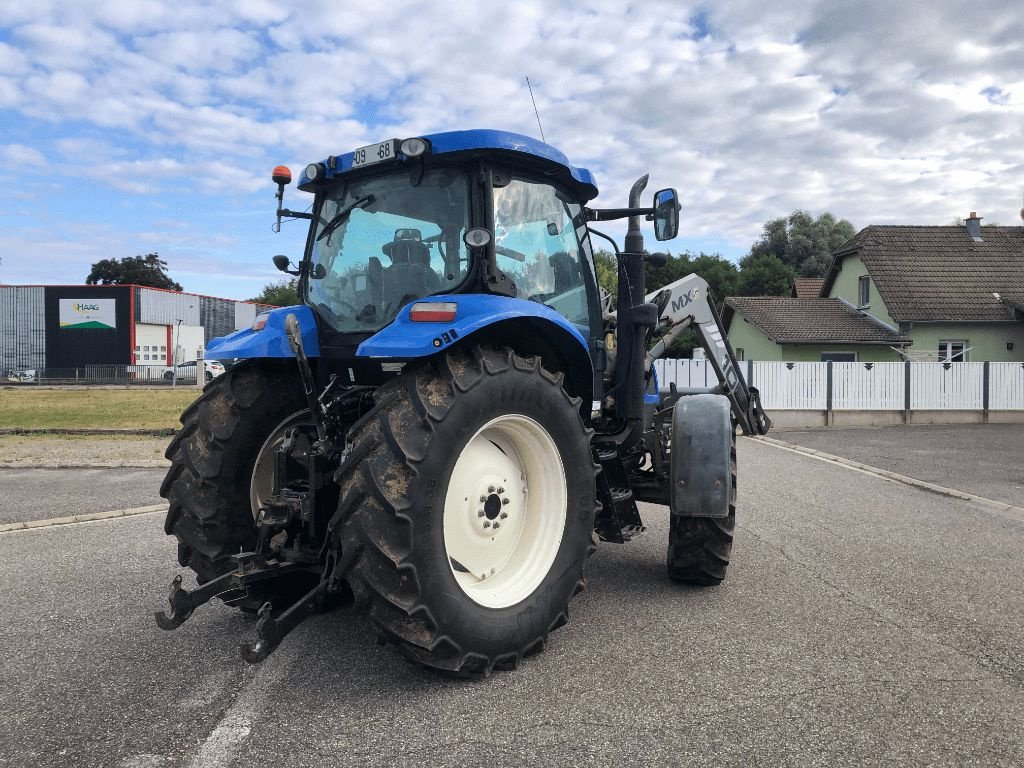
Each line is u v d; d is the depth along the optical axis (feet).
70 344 184.65
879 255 95.96
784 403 68.23
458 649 10.21
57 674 11.07
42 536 20.44
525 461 11.89
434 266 12.21
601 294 16.43
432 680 10.71
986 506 25.73
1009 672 11.12
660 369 63.41
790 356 93.66
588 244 14.89
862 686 10.58
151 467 34.65
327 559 10.75
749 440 52.90
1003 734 9.20
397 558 9.66
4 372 183.21
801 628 13.03
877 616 13.70
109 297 183.83
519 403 11.05
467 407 10.34
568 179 13.82
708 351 20.04
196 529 12.62
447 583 10.10
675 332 18.74
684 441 14.76
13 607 14.32
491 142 11.60
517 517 11.78
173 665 11.37
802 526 22.06
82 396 101.96
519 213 12.83
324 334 13.14
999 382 69.21
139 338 187.83
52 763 8.48
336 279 13.19
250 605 12.41
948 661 11.54
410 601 9.80
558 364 13.26
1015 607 14.29
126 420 61.52
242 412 12.69
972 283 91.30
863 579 16.26
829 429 64.03
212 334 216.33
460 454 10.30
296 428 12.53
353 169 12.81
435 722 9.43
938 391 69.10
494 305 11.00
